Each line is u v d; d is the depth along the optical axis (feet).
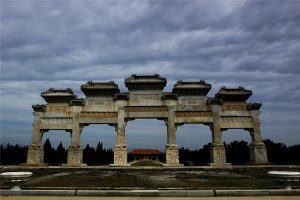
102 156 219.82
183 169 116.06
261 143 145.28
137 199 44.01
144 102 149.59
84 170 114.01
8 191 48.21
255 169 116.98
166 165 136.26
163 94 149.69
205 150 190.70
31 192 47.96
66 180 77.15
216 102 148.36
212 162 143.23
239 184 65.57
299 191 47.96
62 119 149.89
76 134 146.82
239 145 185.88
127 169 115.24
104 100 151.33
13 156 185.26
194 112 148.25
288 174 50.85
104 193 47.34
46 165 148.36
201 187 57.72
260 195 47.34
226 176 90.53
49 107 152.25
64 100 152.76
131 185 63.72
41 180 77.25
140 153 353.92
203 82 151.23
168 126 145.48
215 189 50.80
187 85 149.79
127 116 147.95
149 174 98.07
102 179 80.12
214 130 145.07
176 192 46.85
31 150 145.38
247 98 151.23
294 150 174.40
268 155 175.73
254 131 147.23
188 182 71.00
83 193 47.55
